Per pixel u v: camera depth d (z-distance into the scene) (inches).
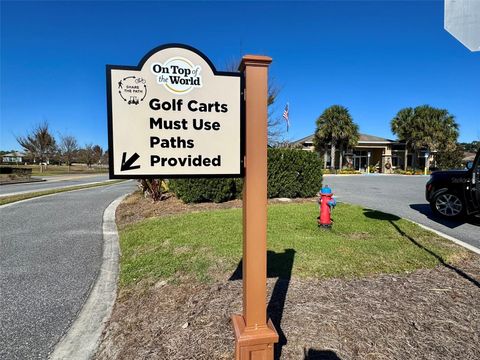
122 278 148.0
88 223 287.9
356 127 1283.2
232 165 77.0
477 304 110.3
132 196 457.7
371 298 114.5
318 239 182.2
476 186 238.1
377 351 85.7
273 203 328.5
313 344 88.8
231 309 110.0
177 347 92.4
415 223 229.5
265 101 73.7
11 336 105.0
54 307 125.5
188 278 138.7
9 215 330.3
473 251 166.4
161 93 73.8
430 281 129.0
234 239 186.4
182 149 75.2
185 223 235.5
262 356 74.2
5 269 169.8
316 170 376.8
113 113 72.0
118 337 101.4
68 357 93.4
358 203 351.9
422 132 1314.0
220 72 75.6
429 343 89.0
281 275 133.8
